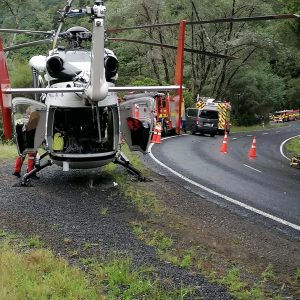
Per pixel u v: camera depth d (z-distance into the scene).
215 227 8.29
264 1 49.09
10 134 9.43
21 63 36.62
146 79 45.72
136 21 47.97
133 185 11.50
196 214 9.12
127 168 12.09
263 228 8.45
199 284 5.71
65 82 10.73
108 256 6.51
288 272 6.32
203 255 6.76
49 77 10.81
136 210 9.12
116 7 49.22
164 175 13.55
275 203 10.61
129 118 11.65
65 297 5.11
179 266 6.27
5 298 4.94
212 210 9.52
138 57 50.69
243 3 47.84
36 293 5.11
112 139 11.17
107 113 11.13
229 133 43.69
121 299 5.21
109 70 10.70
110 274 5.79
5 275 5.44
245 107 62.31
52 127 10.80
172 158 18.09
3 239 7.11
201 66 51.41
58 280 5.44
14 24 58.12
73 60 10.96
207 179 13.41
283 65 79.38
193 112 37.69
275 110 81.88
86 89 9.66
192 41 49.12
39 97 12.08
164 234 7.62
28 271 5.67
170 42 48.66
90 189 10.89
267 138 39.34
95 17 8.49
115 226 7.98
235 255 6.85
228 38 48.94
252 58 51.22
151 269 6.06
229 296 5.43
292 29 24.09
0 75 8.88
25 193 10.23
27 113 10.91
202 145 26.14
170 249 6.95
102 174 12.63
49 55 11.01
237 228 8.31
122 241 7.20
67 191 10.62
